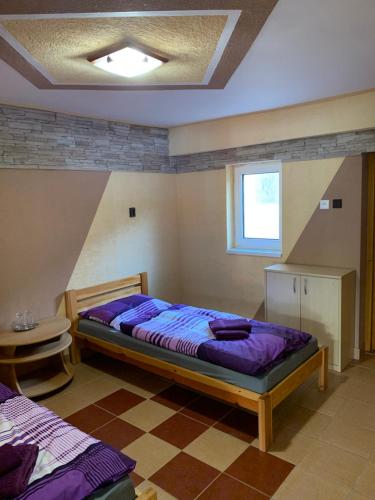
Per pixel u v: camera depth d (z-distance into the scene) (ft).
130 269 14.35
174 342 9.46
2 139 10.53
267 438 7.88
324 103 11.40
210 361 8.69
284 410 9.35
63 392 10.65
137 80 8.52
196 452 7.95
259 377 7.92
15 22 5.49
